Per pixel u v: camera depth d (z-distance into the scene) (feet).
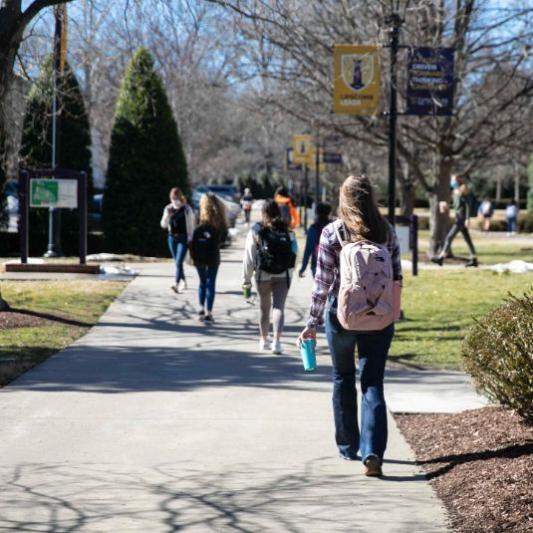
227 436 29.68
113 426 30.89
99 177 246.06
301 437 29.60
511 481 23.45
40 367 41.29
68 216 105.81
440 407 33.96
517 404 27.45
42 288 68.49
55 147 90.99
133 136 105.91
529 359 26.58
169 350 46.44
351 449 26.91
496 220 207.82
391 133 59.72
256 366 42.32
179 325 54.49
